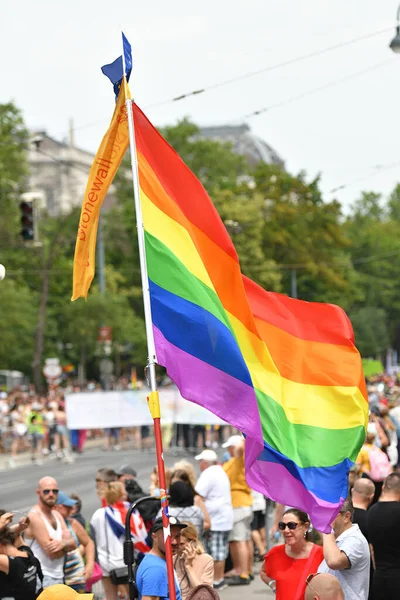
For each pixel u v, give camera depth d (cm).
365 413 2008
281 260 17275
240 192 17125
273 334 2042
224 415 1827
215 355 1839
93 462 8494
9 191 14038
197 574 2286
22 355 14875
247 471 1873
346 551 2016
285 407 1989
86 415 6444
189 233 1905
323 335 2056
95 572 2836
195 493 3195
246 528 3519
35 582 2055
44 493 2572
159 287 1853
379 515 2305
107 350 12581
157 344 1823
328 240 17488
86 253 1870
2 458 9469
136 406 6481
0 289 12988
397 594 2291
